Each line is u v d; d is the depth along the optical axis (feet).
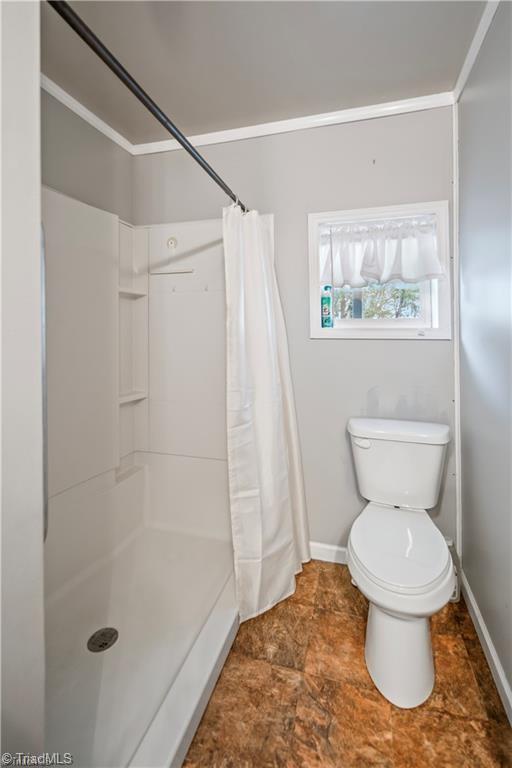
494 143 4.24
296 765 3.57
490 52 4.32
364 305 6.49
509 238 3.85
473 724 3.92
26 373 2.17
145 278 7.31
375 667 4.36
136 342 7.44
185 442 7.29
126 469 7.27
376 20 4.43
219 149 6.86
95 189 6.43
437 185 5.90
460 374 5.87
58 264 5.41
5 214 2.04
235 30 4.54
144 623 4.99
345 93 5.77
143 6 4.19
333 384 6.56
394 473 5.58
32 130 2.18
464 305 5.52
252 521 5.26
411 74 5.39
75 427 5.75
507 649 4.06
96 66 5.16
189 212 7.09
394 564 4.20
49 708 3.79
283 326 6.31
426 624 4.28
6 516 2.07
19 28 2.10
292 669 4.58
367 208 6.18
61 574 5.47
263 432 5.47
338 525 6.73
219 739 3.78
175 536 7.20
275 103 6.00
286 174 6.54
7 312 2.06
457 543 6.10
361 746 3.72
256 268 5.49
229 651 4.81
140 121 6.51
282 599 5.73
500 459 4.23
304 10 4.28
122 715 3.73
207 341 7.06
